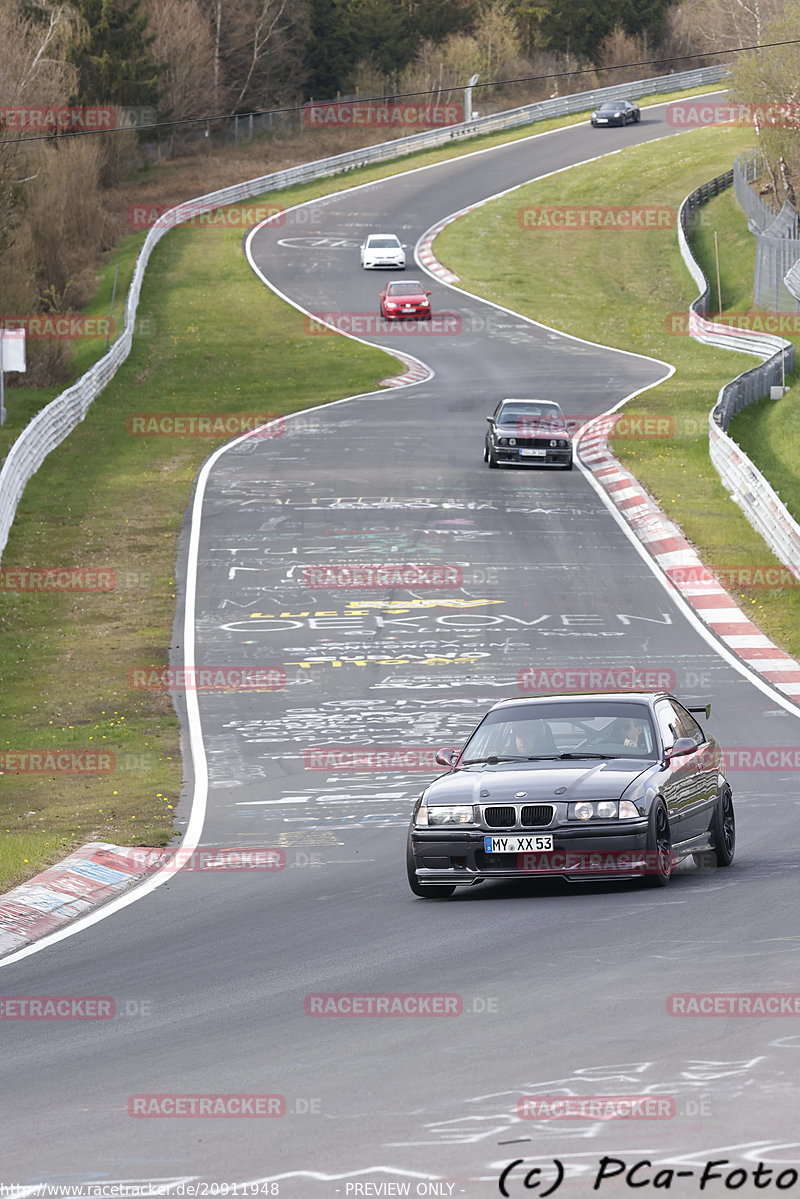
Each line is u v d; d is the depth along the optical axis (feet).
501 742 168.04
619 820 150.41
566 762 160.35
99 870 177.37
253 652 338.54
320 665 326.03
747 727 262.06
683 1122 77.87
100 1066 98.89
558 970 116.16
